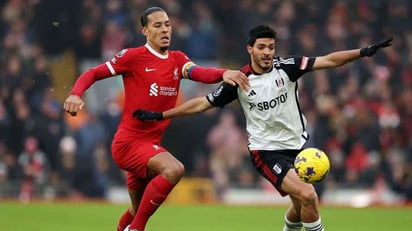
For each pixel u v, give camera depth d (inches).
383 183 2186.3
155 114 1128.8
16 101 2247.8
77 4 2516.0
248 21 2564.0
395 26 2657.5
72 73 2423.7
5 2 2546.8
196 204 1948.8
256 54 1109.7
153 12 1158.3
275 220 1631.4
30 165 2135.8
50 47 2480.3
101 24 2468.0
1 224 1498.5
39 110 2241.6
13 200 2022.6
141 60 1153.4
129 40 2420.0
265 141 1140.5
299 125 1144.8
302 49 2468.0
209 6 2615.7
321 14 2600.9
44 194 2126.0
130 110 1162.6
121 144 1163.9
